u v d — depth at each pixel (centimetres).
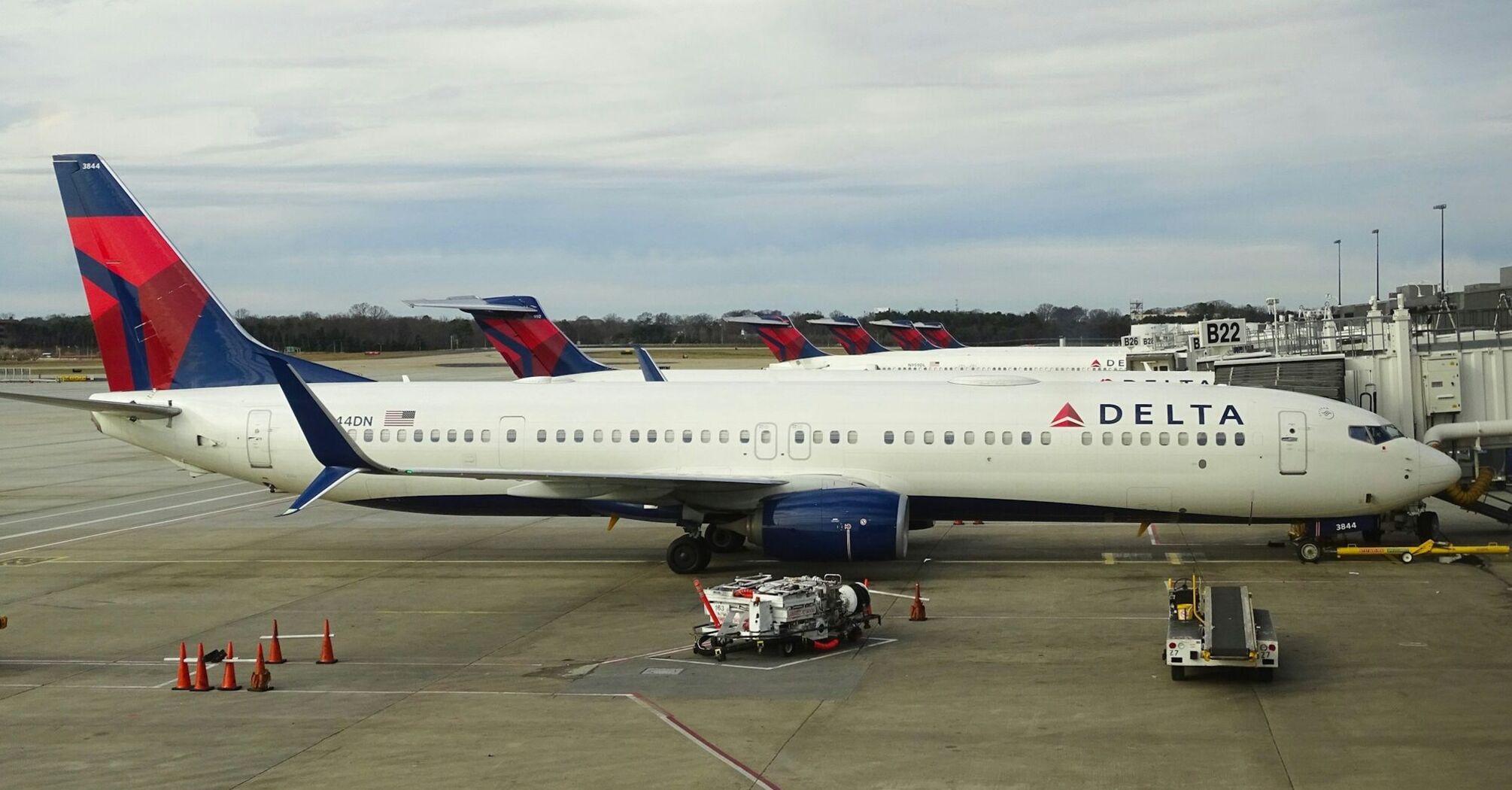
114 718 2031
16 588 3155
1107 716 1908
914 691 2077
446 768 1739
